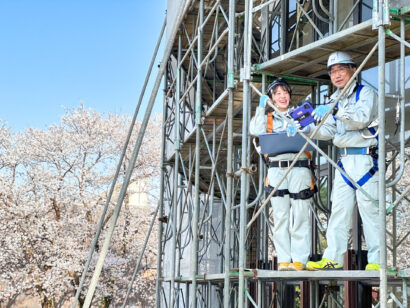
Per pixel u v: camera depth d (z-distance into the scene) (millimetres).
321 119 5301
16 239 23906
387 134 7320
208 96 12539
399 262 7531
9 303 25016
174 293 10008
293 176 5750
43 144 25578
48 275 23750
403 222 7555
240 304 5785
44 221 24297
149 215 26797
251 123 5945
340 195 5355
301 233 5711
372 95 5227
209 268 14000
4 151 25766
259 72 6457
